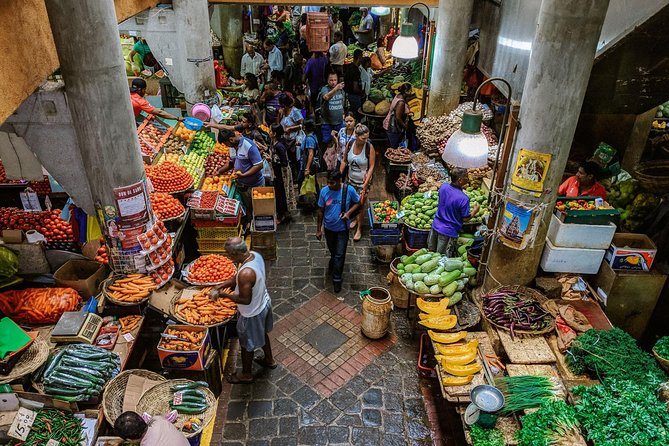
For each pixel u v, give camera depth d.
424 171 8.96
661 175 7.76
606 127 8.02
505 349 5.39
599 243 6.00
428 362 6.05
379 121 11.95
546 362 5.27
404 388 5.84
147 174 7.16
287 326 6.68
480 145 5.12
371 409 5.57
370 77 12.50
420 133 9.82
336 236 7.08
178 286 6.07
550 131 5.23
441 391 5.56
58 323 5.12
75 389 4.59
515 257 5.97
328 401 5.65
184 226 7.05
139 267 5.82
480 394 4.72
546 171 5.42
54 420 4.52
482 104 9.65
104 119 4.98
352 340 6.47
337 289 7.31
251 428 5.33
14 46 3.96
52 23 4.51
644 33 5.35
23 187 7.14
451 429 5.38
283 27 17.27
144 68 11.06
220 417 5.45
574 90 5.04
